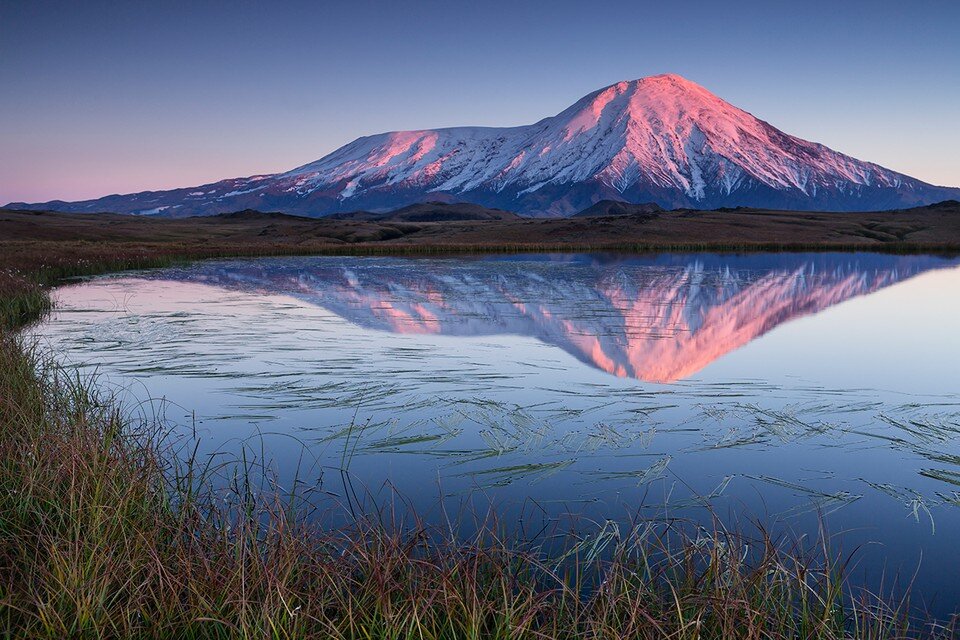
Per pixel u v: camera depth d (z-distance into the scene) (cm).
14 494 521
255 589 389
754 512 582
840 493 623
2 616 362
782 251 6988
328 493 617
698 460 718
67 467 548
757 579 405
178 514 534
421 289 2752
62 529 478
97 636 348
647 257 5750
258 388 1017
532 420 848
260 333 1556
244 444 771
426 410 899
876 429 827
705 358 1303
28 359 1063
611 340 1497
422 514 573
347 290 2700
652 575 449
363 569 427
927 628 413
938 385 1077
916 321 1875
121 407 917
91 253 4594
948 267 4388
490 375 1110
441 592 389
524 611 390
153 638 357
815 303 2297
